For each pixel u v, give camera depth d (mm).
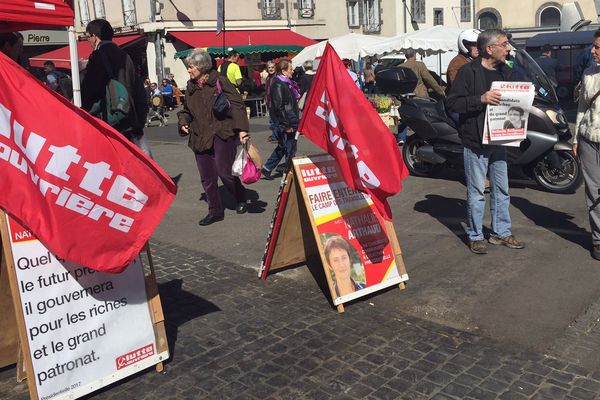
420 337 3875
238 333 4023
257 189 8281
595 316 4055
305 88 12734
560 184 7180
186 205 7594
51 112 2898
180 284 4918
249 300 4555
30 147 2828
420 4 37562
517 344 3740
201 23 28234
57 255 2924
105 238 3041
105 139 3025
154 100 18688
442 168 8242
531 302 4309
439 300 4422
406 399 3209
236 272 5145
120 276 3330
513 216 6320
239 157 6289
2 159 2748
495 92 4750
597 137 4730
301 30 31484
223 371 3557
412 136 8445
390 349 3736
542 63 18531
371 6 34719
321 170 4508
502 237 5418
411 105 8164
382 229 4641
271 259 4875
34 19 4035
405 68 9992
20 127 2809
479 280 4738
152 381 3469
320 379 3434
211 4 28422
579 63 10039
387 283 4555
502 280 4711
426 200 7164
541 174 7246
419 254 5379
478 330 3947
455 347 3729
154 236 6324
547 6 39062
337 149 4176
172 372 3559
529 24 39781
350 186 4180
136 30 27906
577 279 4645
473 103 4887
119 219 3076
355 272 4410
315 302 4477
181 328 4125
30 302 3012
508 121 4898
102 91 5473
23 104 2828
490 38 4910
